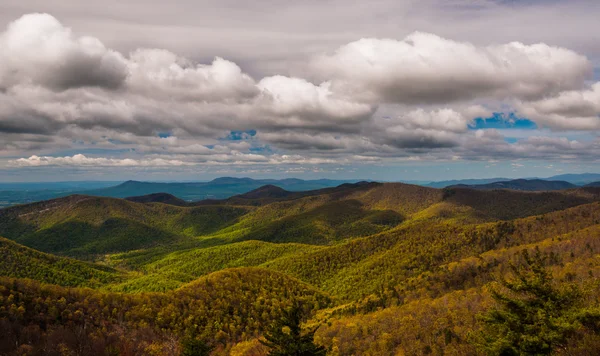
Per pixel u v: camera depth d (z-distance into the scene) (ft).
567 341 83.15
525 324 85.71
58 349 219.00
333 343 228.84
